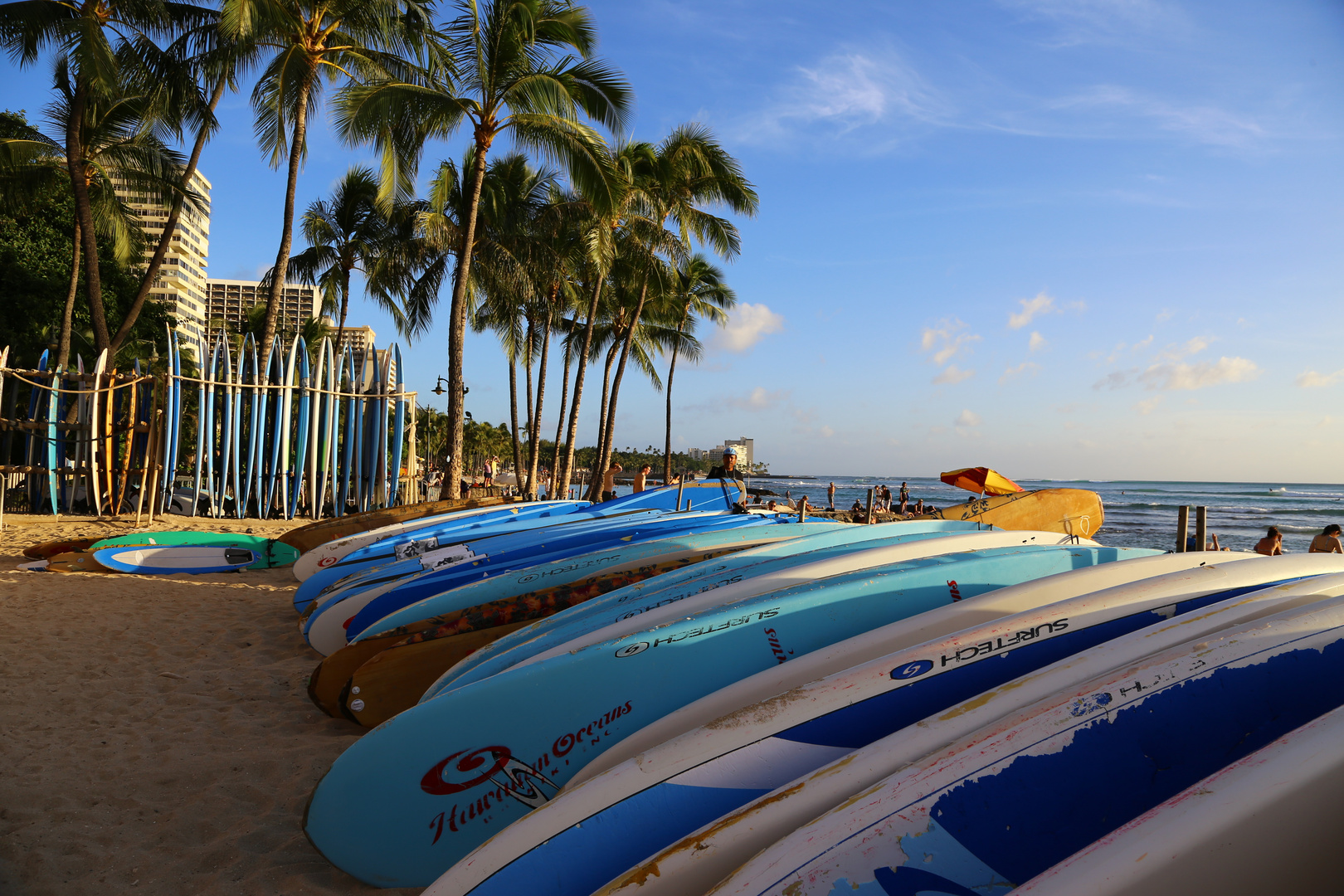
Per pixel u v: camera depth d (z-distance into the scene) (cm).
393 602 484
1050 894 126
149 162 1498
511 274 1656
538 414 2198
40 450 1238
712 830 169
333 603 500
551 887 179
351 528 879
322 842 245
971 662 226
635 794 194
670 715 241
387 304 2067
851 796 172
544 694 263
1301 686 183
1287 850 134
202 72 1407
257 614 627
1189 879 128
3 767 316
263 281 2202
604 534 604
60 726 366
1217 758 173
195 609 630
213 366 1299
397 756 252
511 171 1889
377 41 1434
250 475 1295
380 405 1447
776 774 200
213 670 472
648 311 2500
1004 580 328
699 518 707
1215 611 217
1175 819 132
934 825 157
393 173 1408
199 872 250
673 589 364
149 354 2338
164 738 359
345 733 374
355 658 383
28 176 1508
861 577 308
